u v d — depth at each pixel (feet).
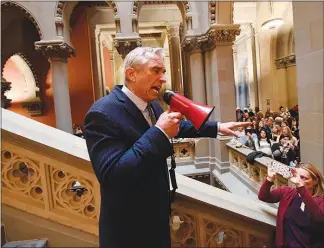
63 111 30.42
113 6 29.96
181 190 6.44
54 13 29.53
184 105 4.00
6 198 6.15
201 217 6.52
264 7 46.78
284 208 6.73
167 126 3.65
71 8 31.81
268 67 49.49
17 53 36.24
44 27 29.45
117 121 3.83
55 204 6.27
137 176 3.56
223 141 26.89
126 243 4.14
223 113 26.94
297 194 6.78
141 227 4.16
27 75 37.52
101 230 4.24
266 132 23.16
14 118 6.53
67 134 6.75
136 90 4.09
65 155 6.02
